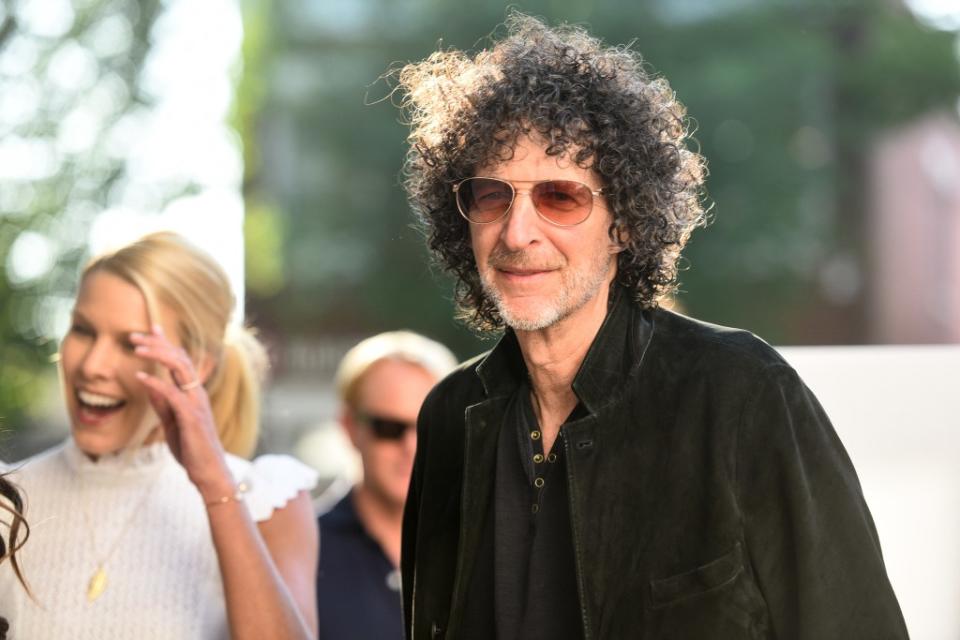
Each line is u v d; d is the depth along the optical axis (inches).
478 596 226.4
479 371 233.9
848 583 205.6
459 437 241.0
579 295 217.3
